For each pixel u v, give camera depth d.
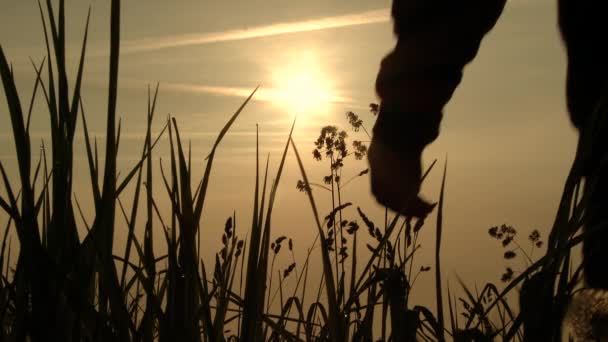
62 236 1.23
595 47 1.98
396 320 1.45
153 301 1.35
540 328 1.33
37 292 1.16
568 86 2.06
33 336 1.16
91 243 1.27
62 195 1.23
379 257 1.65
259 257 1.40
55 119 1.25
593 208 1.67
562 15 2.06
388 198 2.54
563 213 1.33
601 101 1.32
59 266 1.21
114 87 1.18
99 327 1.24
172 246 1.35
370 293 1.60
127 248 1.36
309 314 1.80
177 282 1.31
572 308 1.46
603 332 1.40
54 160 1.24
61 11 1.21
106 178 1.22
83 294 1.23
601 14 1.98
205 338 1.47
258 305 1.41
